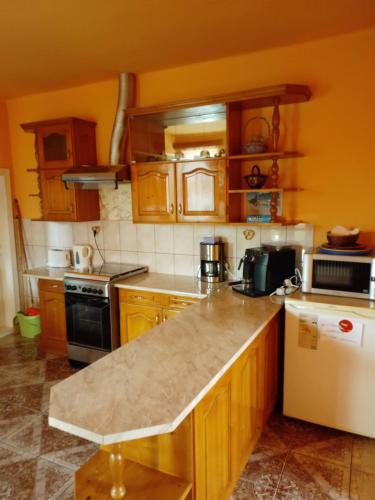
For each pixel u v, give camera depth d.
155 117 3.37
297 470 2.17
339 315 2.32
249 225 2.96
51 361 3.69
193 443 1.44
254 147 2.86
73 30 2.53
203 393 1.42
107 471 1.53
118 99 3.48
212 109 3.11
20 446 2.43
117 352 1.75
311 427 2.57
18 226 4.54
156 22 2.43
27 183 4.41
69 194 3.72
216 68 3.15
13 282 4.52
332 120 2.81
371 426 2.35
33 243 4.51
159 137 3.51
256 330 2.04
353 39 2.67
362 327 2.27
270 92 2.64
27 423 2.68
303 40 2.77
